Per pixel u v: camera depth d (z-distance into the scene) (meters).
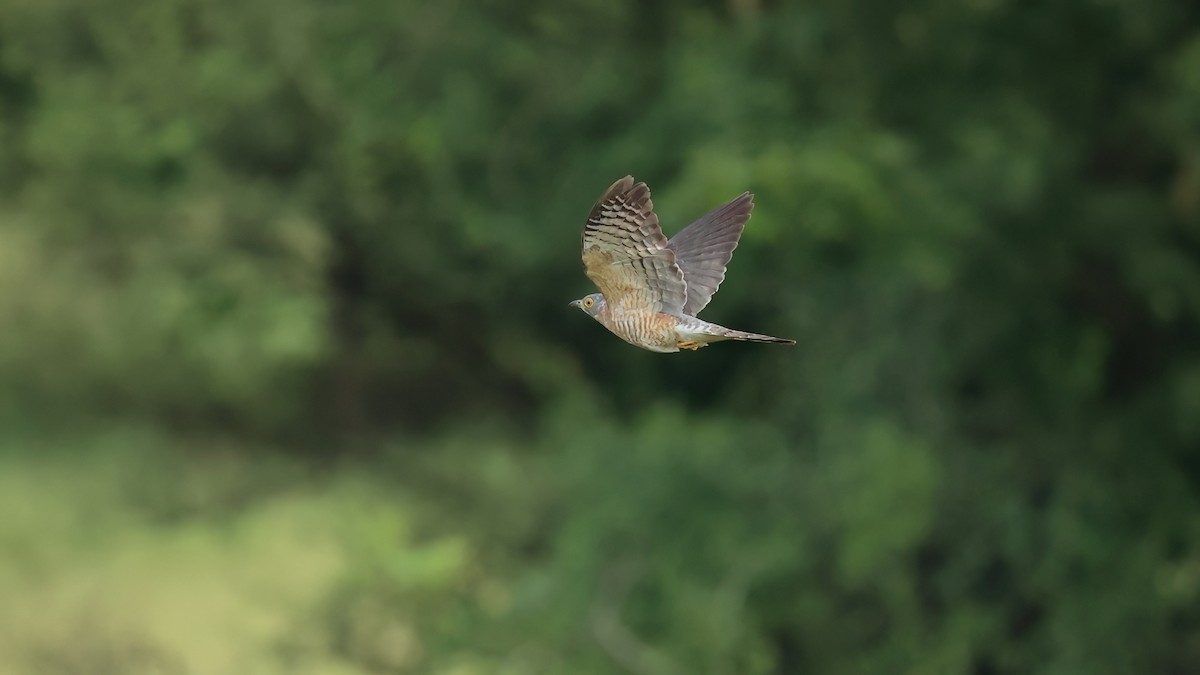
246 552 27.69
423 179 25.92
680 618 22.88
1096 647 23.84
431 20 25.14
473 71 25.38
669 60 25.33
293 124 26.34
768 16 24.59
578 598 23.14
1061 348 26.08
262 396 30.05
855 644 23.97
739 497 23.95
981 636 23.88
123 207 26.67
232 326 25.92
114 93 26.42
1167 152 25.36
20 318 28.28
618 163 24.78
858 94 24.39
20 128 28.48
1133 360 26.91
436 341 30.09
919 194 23.08
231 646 25.22
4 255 27.67
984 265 25.22
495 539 27.88
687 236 10.41
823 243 23.67
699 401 28.94
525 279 27.59
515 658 22.86
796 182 21.88
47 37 26.98
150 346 28.00
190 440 30.52
